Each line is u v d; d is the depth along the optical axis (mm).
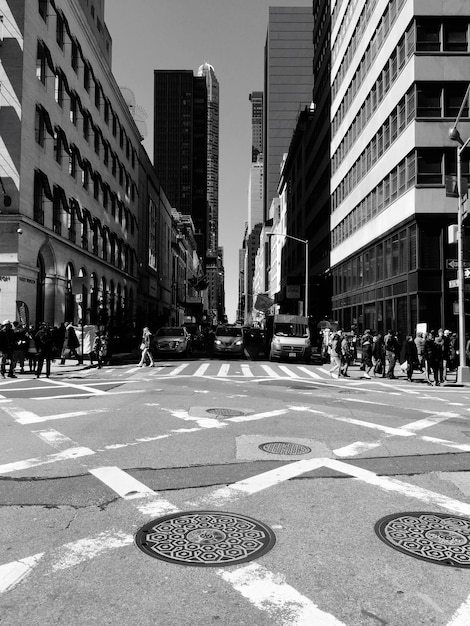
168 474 6305
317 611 3273
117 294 51469
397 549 4215
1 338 17906
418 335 22312
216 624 3117
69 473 6297
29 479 6047
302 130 65938
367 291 33719
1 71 26797
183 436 8492
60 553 4086
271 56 173125
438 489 5891
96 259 41562
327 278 49000
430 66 25141
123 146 55125
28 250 27547
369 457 7340
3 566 3857
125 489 5703
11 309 25859
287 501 5387
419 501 5445
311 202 60500
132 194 60344
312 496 5566
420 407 12742
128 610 3264
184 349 31797
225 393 14430
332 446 7988
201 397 13445
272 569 3834
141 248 66062
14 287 26016
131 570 3795
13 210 26359
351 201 38562
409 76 25734
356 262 37156
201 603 3348
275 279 117750
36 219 29312
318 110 55750
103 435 8508
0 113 26734
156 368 23344
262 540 4355
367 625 3127
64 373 20406
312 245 59312
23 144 26906
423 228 24875
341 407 12266
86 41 39656
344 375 21703
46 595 3447
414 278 25062
